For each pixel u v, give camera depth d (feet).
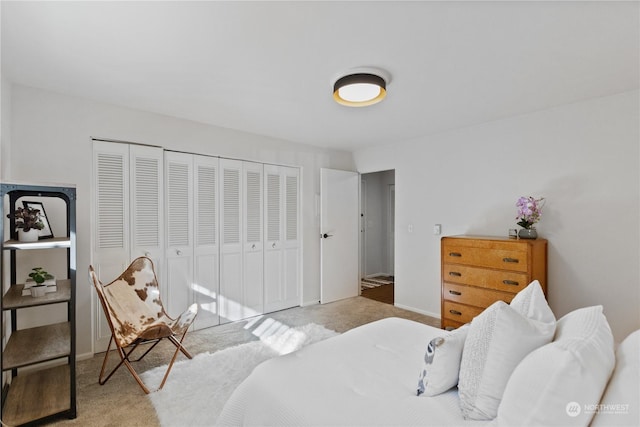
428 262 13.16
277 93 8.66
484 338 3.86
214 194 11.81
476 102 9.36
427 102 9.35
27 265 8.15
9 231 7.34
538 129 10.16
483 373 3.72
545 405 2.87
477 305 10.10
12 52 6.42
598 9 5.07
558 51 6.41
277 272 13.67
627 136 8.59
